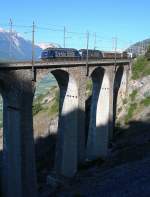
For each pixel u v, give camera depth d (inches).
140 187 1513.3
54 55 2145.7
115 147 2532.0
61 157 2183.8
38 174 2415.1
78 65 2074.3
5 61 1534.2
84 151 2274.9
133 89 3093.0
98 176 1940.2
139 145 2311.8
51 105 3408.0
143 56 3412.9
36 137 3088.1
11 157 1710.1
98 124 2564.0
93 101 2576.3
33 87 1683.1
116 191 1558.8
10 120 1672.0
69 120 2127.2
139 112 2851.9
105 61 2438.5
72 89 2081.7
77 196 1688.0
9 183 1753.2
